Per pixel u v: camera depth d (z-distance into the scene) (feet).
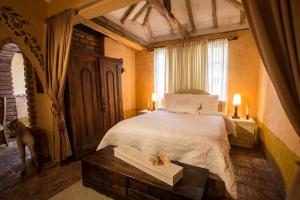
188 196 4.06
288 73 3.42
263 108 9.62
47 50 7.79
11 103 12.05
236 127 10.46
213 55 11.97
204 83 12.31
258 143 10.77
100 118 10.36
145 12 11.08
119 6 6.66
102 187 5.87
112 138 7.53
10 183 6.70
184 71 12.96
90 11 7.06
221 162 5.38
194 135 6.13
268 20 3.51
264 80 9.55
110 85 11.14
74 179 6.97
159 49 13.94
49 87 7.73
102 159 6.04
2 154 9.46
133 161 5.59
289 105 3.48
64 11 7.12
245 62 11.25
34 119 8.84
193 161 5.80
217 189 5.49
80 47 10.30
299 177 3.63
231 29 11.42
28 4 7.56
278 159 6.97
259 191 6.24
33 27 7.79
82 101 9.12
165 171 4.75
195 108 11.03
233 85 11.68
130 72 14.87
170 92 13.58
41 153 7.86
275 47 3.49
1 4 6.77
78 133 8.85
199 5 9.96
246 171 7.66
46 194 6.05
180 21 11.58
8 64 11.67
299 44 3.10
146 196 4.84
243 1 3.67
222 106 11.47
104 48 11.86
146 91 15.16
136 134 6.99
